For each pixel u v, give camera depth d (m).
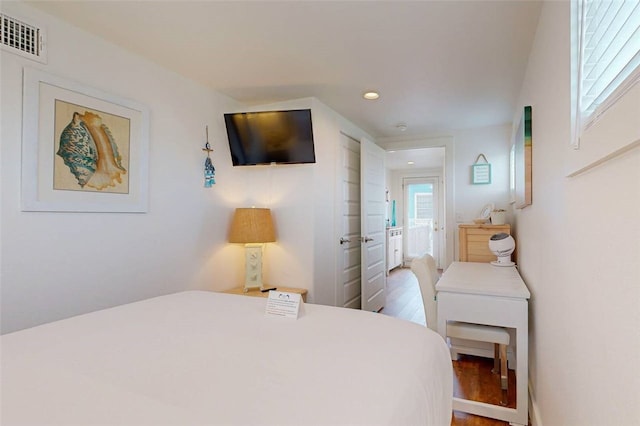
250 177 3.06
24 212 1.60
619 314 0.70
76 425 0.61
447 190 3.85
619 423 0.70
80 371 0.83
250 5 1.59
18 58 1.58
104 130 1.92
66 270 1.76
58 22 1.72
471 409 1.90
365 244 3.42
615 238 0.72
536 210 1.80
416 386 0.82
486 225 3.07
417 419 0.74
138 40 1.93
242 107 3.00
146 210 2.16
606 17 0.79
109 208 1.95
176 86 2.38
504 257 2.73
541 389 1.67
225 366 0.87
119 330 1.13
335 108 3.09
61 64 1.73
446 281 2.07
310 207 2.82
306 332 1.13
